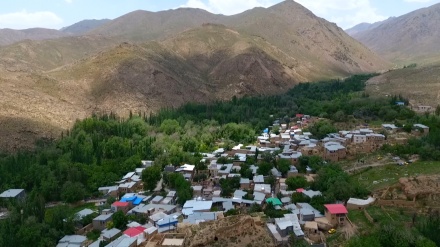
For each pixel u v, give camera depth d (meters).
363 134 163.50
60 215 107.38
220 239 89.56
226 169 144.75
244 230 93.06
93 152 163.00
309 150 154.25
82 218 111.56
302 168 139.62
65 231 104.00
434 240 83.19
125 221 106.31
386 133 166.75
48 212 110.44
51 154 156.12
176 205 120.25
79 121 199.38
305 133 184.75
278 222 93.50
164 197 126.06
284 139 181.62
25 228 99.12
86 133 184.50
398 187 109.31
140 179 143.88
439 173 117.06
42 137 182.75
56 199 131.88
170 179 135.88
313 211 101.62
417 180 108.81
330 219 95.56
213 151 177.50
